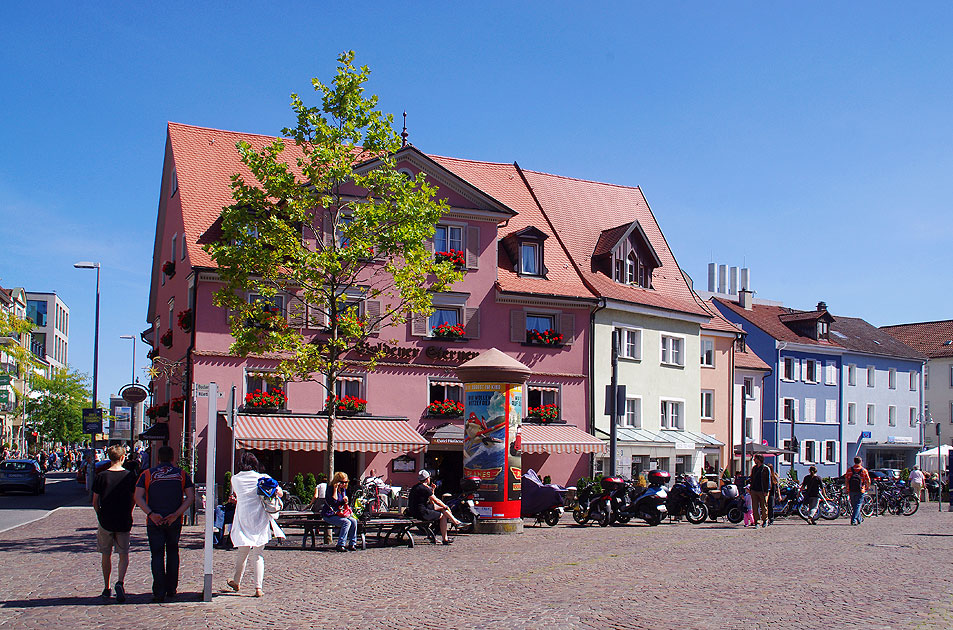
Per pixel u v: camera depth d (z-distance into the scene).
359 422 35.53
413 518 21.81
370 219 24.23
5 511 32.66
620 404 32.41
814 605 12.66
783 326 66.44
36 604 12.40
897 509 38.19
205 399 33.38
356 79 24.38
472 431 25.53
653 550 20.44
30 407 81.56
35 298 126.81
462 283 39.00
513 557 18.80
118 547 12.66
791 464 62.22
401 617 11.60
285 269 24.39
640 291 45.75
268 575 15.59
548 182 48.53
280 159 40.38
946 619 11.66
